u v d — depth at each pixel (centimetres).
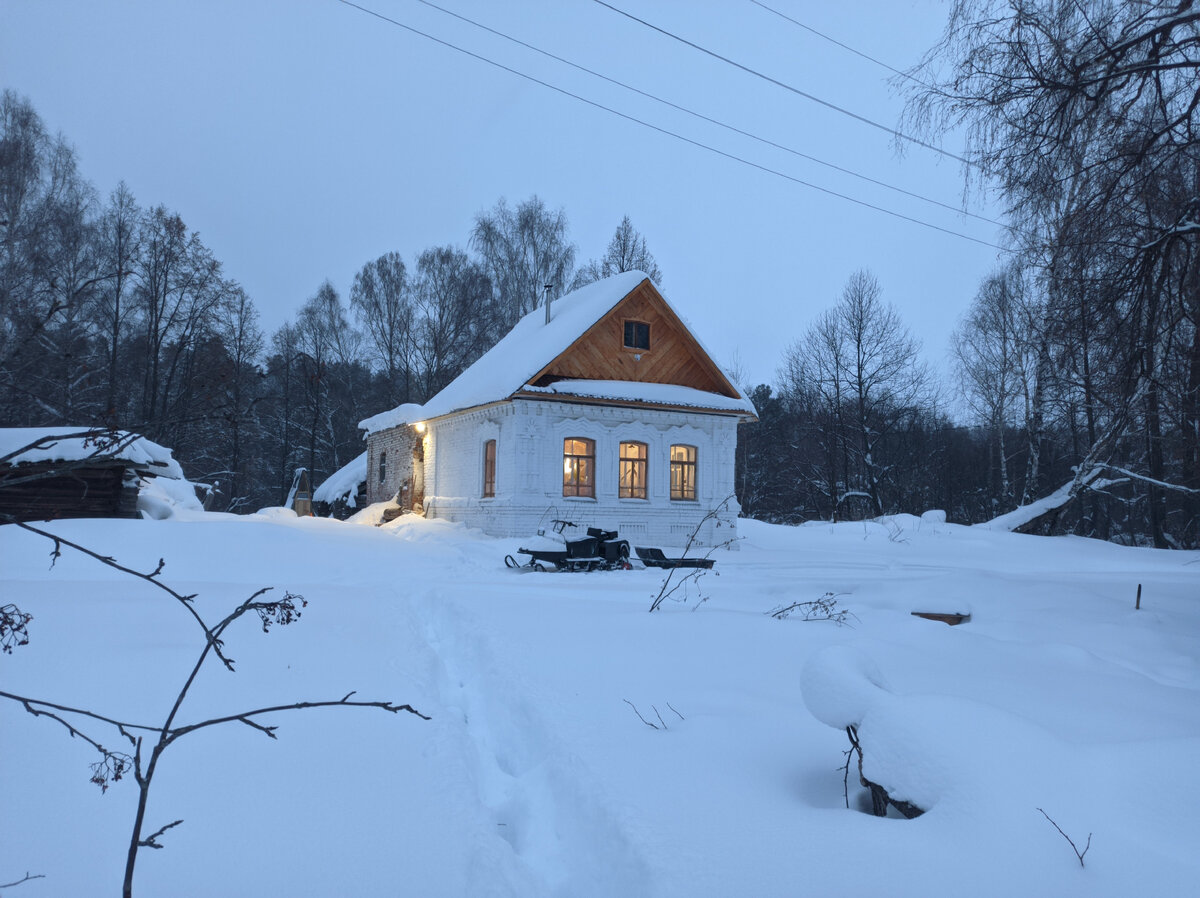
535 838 389
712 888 272
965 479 4909
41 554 1332
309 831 334
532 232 4544
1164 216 1072
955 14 1070
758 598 1121
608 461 2239
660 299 2366
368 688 563
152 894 275
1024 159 1066
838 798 373
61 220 3209
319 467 4925
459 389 2645
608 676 590
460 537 2191
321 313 4866
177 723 468
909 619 827
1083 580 1394
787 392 5456
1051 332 1207
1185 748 340
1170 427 2217
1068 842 285
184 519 2041
